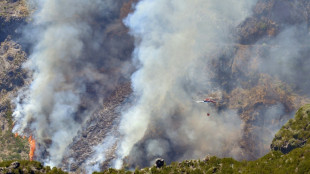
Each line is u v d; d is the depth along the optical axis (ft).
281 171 421.18
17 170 431.02
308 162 416.26
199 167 451.94
